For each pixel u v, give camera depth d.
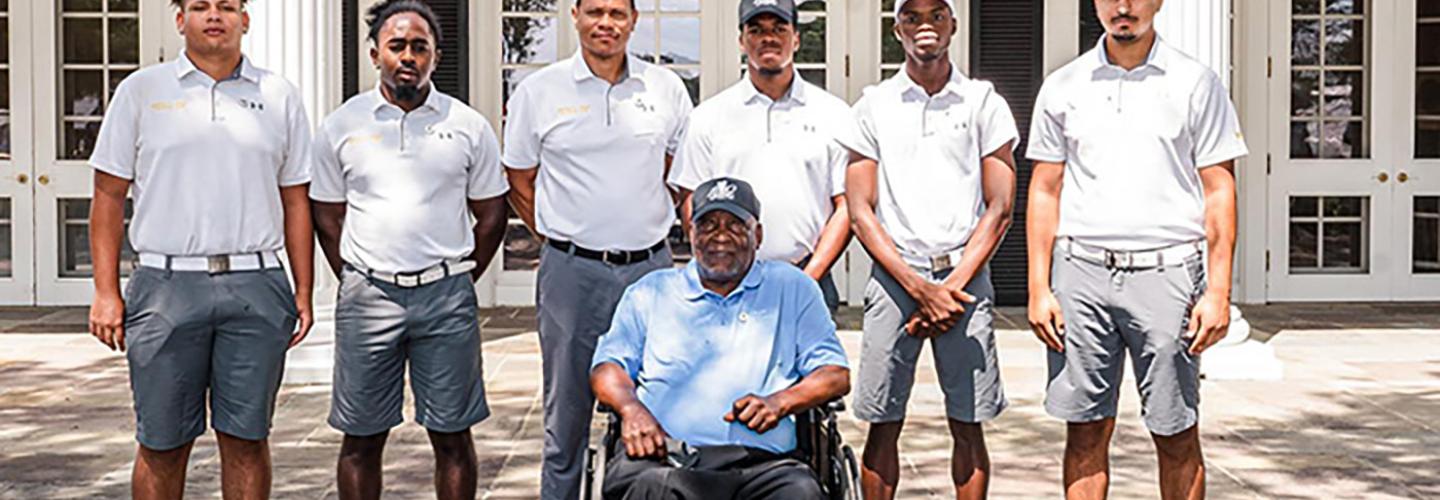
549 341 4.84
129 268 11.16
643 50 11.08
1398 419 7.07
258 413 4.47
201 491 5.60
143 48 11.15
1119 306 4.49
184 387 4.41
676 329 4.18
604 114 4.75
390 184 4.60
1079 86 4.51
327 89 8.11
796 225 4.73
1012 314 10.69
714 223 4.14
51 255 11.30
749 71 4.82
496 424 6.92
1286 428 6.88
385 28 4.55
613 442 4.12
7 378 8.17
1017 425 6.87
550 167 4.80
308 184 4.59
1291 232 11.60
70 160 11.26
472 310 4.72
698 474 3.90
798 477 3.90
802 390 4.05
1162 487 4.69
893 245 4.65
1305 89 11.51
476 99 10.98
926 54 4.59
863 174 4.71
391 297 4.61
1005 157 4.69
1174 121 4.42
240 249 4.37
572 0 11.01
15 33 11.16
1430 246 11.66
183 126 4.30
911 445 6.47
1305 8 11.48
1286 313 10.96
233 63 4.39
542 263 4.85
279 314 4.45
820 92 4.84
